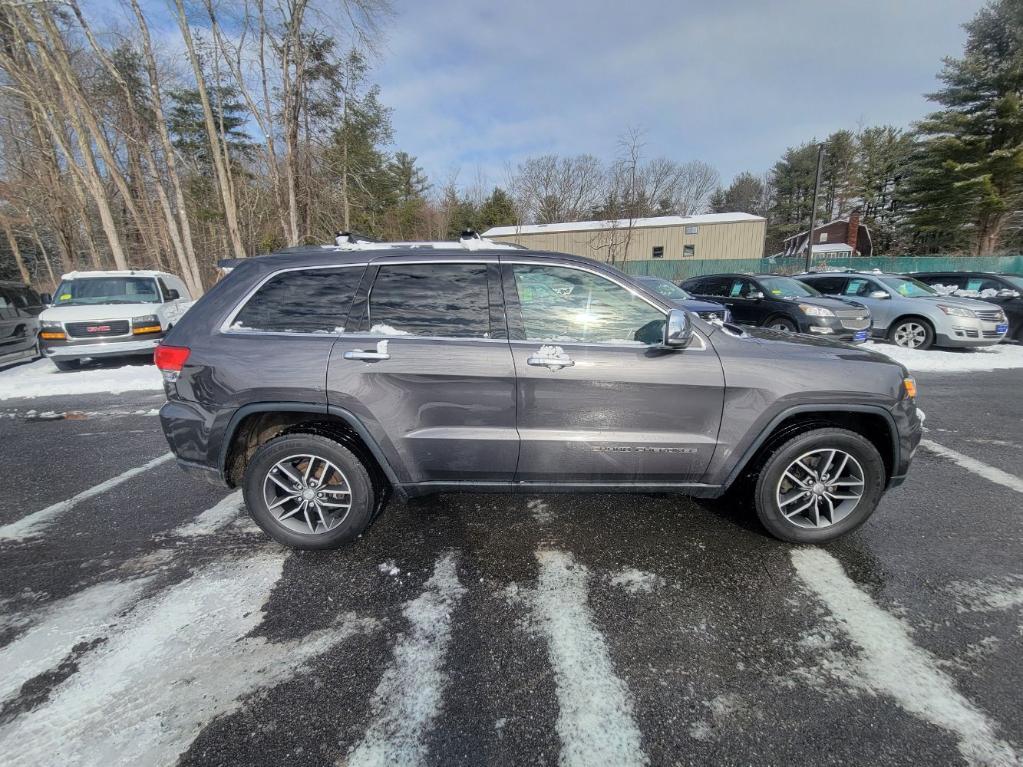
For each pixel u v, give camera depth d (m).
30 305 9.61
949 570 2.47
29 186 21.47
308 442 2.57
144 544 2.80
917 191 28.03
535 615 2.18
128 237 24.86
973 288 10.90
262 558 2.65
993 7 24.31
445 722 1.65
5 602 2.29
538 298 2.58
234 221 15.36
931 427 4.82
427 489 2.68
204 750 1.55
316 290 2.61
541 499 3.28
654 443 2.56
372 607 2.24
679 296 8.98
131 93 16.52
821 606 2.21
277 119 17.19
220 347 2.55
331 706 1.71
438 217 40.91
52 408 5.85
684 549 2.69
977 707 1.68
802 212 46.12
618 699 1.74
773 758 1.52
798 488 2.68
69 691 1.78
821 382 2.51
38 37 12.98
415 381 2.49
